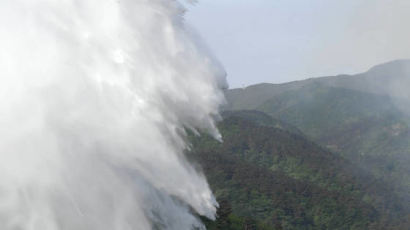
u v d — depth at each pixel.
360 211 171.25
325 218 165.25
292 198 168.62
